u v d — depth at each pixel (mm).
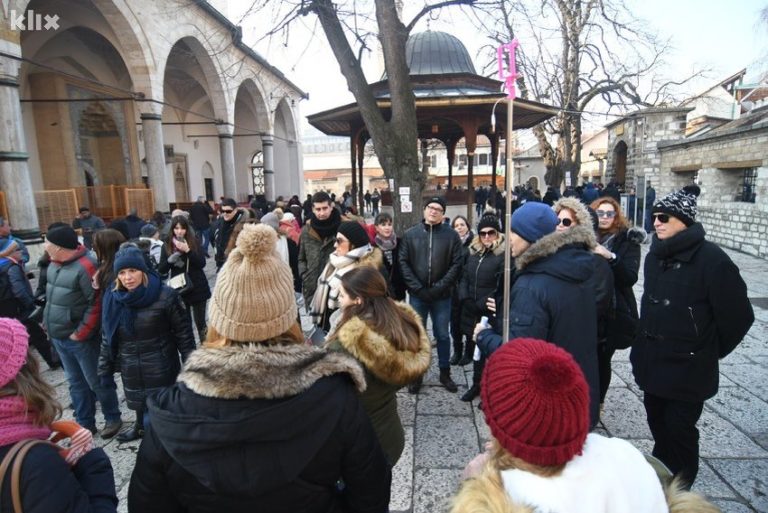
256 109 26266
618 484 1070
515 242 2305
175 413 1130
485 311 4301
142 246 5273
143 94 15008
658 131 19000
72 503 1188
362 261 3721
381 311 2131
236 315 1190
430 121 12484
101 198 15906
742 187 12961
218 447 1090
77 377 3648
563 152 19094
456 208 13711
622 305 3340
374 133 7551
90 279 3496
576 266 2117
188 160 26219
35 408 1289
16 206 9891
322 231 4602
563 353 1128
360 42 9008
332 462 1237
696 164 14469
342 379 1313
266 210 14945
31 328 5043
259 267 1200
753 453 3203
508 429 1071
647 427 3605
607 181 24422
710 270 2393
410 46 13977
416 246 4359
